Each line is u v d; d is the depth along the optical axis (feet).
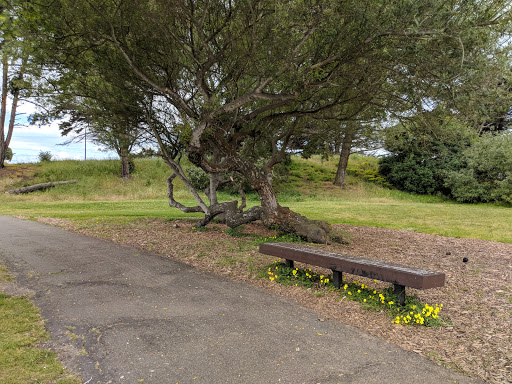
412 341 12.05
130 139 33.19
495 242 30.94
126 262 21.90
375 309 14.53
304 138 36.76
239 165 28.86
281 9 18.40
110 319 13.64
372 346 11.72
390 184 93.56
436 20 16.92
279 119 32.78
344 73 23.71
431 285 13.01
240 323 13.43
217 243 26.40
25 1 19.53
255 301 15.72
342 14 19.15
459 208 64.34
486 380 9.75
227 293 16.74
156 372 10.00
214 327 13.05
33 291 16.58
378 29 18.93
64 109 29.43
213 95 26.76
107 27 24.18
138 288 17.33
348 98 28.53
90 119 31.07
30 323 12.97
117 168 89.81
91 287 17.33
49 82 26.40
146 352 11.14
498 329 12.80
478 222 45.55
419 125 26.37
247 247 25.17
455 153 87.30
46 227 34.63
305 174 99.04
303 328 13.04
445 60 17.92
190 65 28.63
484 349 11.40
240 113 31.48
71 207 55.57
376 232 35.42
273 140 33.99
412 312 13.70
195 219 39.81
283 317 14.02
